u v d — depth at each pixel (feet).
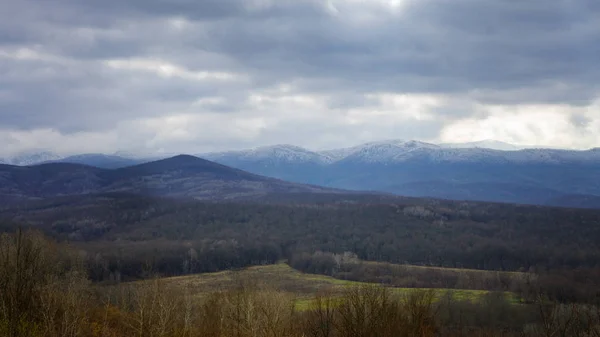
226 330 181.16
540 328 195.62
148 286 222.69
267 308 175.63
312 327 168.76
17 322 134.72
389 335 164.55
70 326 146.41
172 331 174.91
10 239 193.06
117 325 173.37
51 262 207.72
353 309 177.99
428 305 193.57
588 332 111.75
